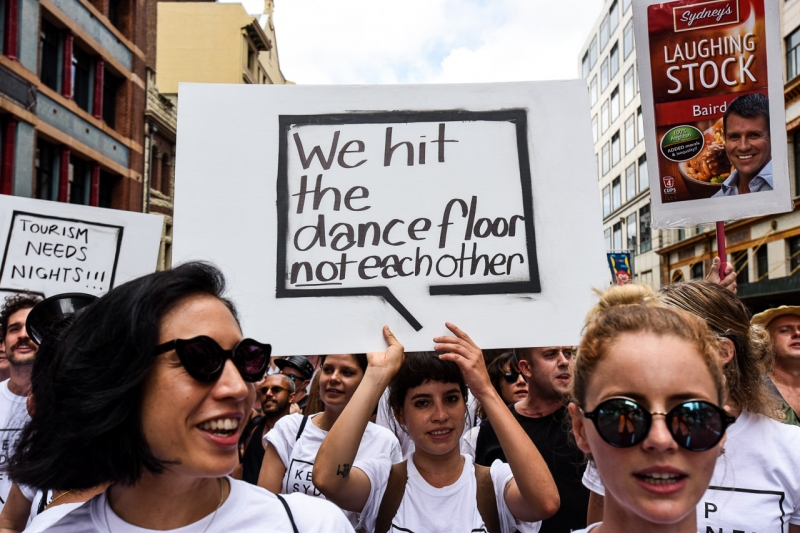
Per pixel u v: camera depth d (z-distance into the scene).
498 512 2.09
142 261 3.64
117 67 18.59
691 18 2.67
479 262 2.12
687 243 26.59
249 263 2.11
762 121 2.60
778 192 2.57
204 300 1.27
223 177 2.16
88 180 17.36
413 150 2.21
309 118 2.22
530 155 2.20
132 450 1.18
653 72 2.71
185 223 2.12
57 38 16.08
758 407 1.83
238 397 1.21
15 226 3.42
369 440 2.80
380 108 2.24
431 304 2.09
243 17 30.25
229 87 2.22
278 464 2.82
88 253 3.55
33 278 3.43
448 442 2.11
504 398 3.73
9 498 2.05
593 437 1.26
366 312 2.08
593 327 1.34
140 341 1.16
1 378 3.25
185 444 1.19
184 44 30.09
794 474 1.72
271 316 2.07
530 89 2.24
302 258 2.11
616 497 1.20
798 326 3.35
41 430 1.22
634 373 1.19
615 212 36.09
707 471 1.18
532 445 1.93
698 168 2.66
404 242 2.14
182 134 2.19
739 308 1.88
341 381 2.80
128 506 1.26
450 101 2.24
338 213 2.15
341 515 1.36
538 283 2.10
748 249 21.33
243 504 1.31
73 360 1.18
